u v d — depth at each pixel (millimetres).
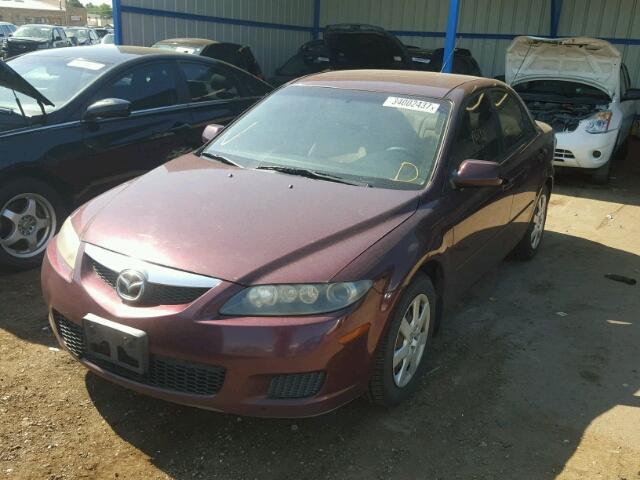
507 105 4637
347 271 2578
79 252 2812
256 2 13969
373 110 3734
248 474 2570
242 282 2490
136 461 2607
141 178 3471
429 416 3025
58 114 4555
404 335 2957
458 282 3555
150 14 11469
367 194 3141
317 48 12062
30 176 4375
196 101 5625
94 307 2631
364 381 2680
